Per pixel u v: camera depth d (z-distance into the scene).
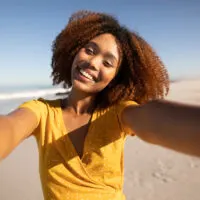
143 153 2.18
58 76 0.72
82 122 0.55
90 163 0.51
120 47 0.57
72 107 0.56
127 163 1.95
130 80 0.59
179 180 1.63
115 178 0.53
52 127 0.53
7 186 1.62
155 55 0.61
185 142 0.30
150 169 1.82
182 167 1.84
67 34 0.64
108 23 0.58
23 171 1.90
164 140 0.33
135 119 0.42
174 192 1.49
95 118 0.54
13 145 0.39
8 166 1.97
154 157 2.07
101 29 0.58
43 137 0.52
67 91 0.76
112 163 0.52
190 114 0.31
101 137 0.52
